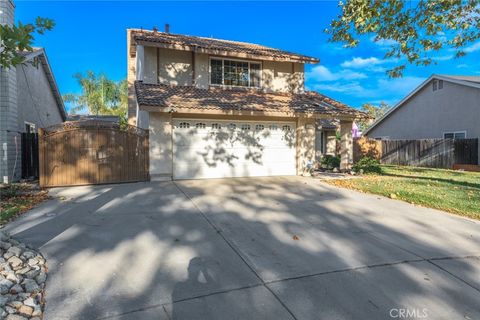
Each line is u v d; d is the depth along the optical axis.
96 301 3.25
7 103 10.86
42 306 3.15
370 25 8.28
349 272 3.99
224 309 3.15
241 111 11.03
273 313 3.10
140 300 3.28
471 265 4.28
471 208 7.27
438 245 5.00
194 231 5.47
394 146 21.92
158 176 10.91
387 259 4.41
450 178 12.88
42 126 15.78
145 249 4.62
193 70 13.38
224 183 10.63
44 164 9.64
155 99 10.58
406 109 24.58
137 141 10.80
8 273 3.60
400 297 3.43
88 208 7.01
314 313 3.11
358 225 6.00
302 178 12.14
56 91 17.70
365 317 3.06
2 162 10.69
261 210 7.02
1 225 5.67
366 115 12.94
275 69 14.80
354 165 14.98
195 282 3.67
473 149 18.55
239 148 12.11
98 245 4.75
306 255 4.50
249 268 4.05
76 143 10.01
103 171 10.32
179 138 11.27
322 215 6.68
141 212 6.70
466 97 19.50
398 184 10.82
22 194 8.52
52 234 5.21
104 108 36.91
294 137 12.99
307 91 15.96
